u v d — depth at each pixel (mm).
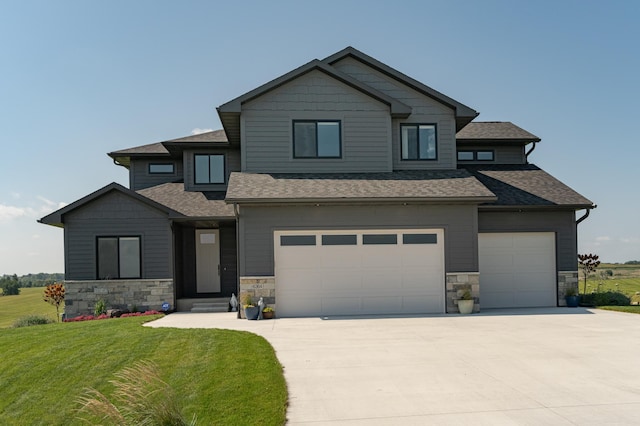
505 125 19875
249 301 12445
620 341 9023
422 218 13148
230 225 16703
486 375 6840
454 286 13180
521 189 15594
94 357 8109
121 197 14688
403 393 6109
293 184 13477
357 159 14773
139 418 4688
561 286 14703
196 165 17578
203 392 6238
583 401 5742
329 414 5445
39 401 6543
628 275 29109
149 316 13047
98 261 14594
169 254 14703
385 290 13070
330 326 11023
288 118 14602
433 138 15367
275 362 7535
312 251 12930
